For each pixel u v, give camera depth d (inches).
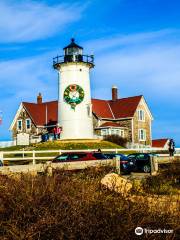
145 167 934.4
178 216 271.7
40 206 267.9
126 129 2561.5
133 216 264.1
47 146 2021.4
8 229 254.8
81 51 2319.1
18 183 295.9
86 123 2263.8
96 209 263.4
